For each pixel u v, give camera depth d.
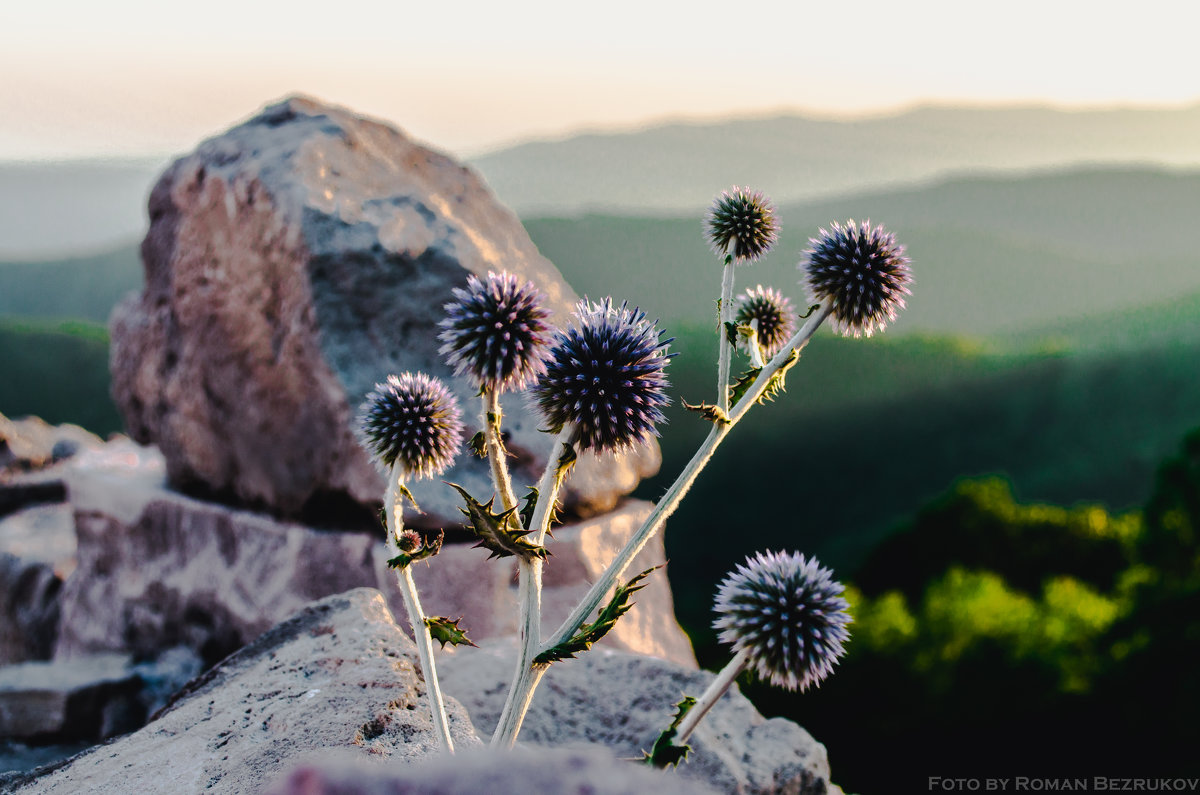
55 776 3.39
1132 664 16.83
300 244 6.66
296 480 7.25
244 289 7.19
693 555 64.75
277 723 3.39
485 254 7.14
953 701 17.73
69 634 9.12
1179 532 17.30
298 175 6.87
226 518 7.65
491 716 4.57
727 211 3.64
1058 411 90.38
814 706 18.48
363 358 6.78
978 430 86.38
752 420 85.44
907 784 17.19
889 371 95.19
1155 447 84.50
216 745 3.35
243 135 7.68
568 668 5.02
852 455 80.06
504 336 2.48
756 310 3.75
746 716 4.73
